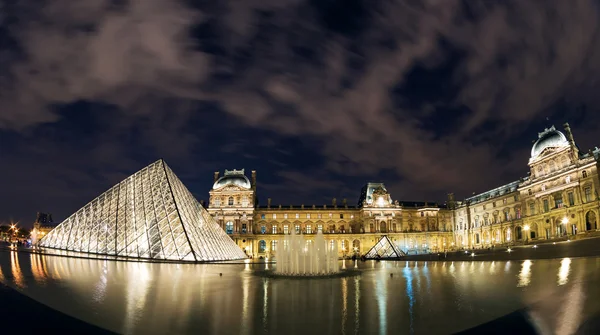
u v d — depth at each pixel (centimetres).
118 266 6188
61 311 2544
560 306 2714
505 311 2655
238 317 2545
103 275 4672
